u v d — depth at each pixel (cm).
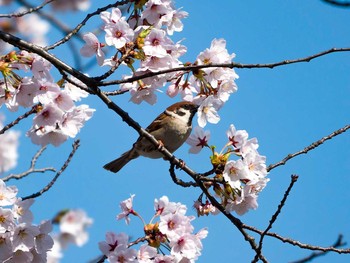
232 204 931
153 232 878
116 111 926
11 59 841
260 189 916
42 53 869
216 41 924
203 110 942
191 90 974
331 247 888
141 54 889
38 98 852
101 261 909
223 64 857
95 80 887
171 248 866
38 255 852
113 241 872
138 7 927
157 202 889
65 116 880
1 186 836
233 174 901
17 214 834
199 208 956
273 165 959
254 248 909
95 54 891
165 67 906
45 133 884
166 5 921
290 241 889
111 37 877
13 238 822
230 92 947
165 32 928
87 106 903
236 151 921
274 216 882
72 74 884
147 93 961
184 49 913
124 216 908
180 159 941
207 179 923
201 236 884
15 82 849
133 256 858
